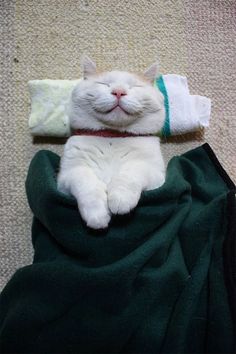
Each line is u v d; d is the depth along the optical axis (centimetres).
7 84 64
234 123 68
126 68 67
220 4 69
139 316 49
